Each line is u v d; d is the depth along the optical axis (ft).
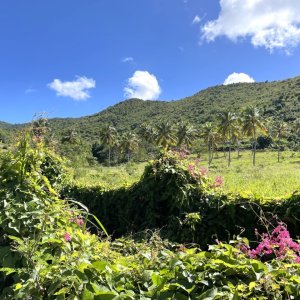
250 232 19.43
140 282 8.00
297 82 500.74
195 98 553.23
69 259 8.07
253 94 515.09
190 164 23.63
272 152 276.00
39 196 10.49
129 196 25.46
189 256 8.48
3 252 8.95
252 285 7.34
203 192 21.49
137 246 12.84
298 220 17.79
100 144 293.02
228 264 7.91
